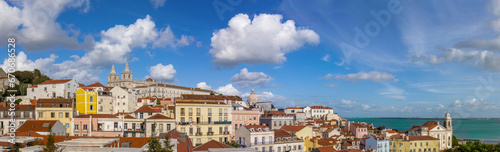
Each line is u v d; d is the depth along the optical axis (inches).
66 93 7721.5
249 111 6363.2
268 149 5477.4
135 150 1932.8
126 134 4832.7
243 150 2427.4
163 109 5743.1
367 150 5959.6
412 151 6963.6
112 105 6993.1
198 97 7573.8
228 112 5964.6
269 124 7076.8
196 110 5610.2
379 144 6673.2
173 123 5098.4
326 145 6112.2
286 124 7303.2
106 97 6875.0
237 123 6117.1
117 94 7268.7
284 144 5713.6
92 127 4859.7
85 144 2186.3
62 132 4722.0
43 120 4537.4
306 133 6353.3
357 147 6737.2
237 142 5570.9
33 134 3555.6
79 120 4854.8
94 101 6688.0
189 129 5369.1
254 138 5388.8
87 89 7106.3
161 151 2124.8
